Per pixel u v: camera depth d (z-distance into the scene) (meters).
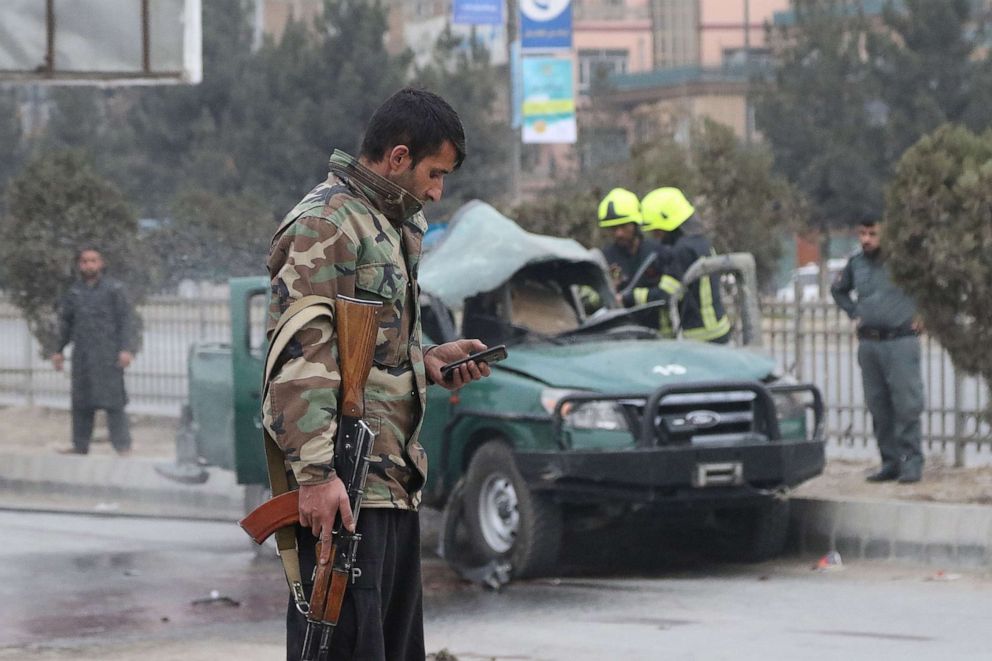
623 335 22.94
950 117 89.38
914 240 23.20
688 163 42.28
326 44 97.62
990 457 27.34
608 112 121.12
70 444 34.22
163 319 37.50
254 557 23.09
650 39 175.25
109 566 22.17
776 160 94.12
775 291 48.06
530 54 58.69
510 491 20.70
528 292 23.19
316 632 8.88
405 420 9.23
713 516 22.22
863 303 24.41
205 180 96.00
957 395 26.05
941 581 19.95
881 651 15.69
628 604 18.94
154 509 28.44
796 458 20.61
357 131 95.88
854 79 93.56
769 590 19.72
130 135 105.94
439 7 152.25
